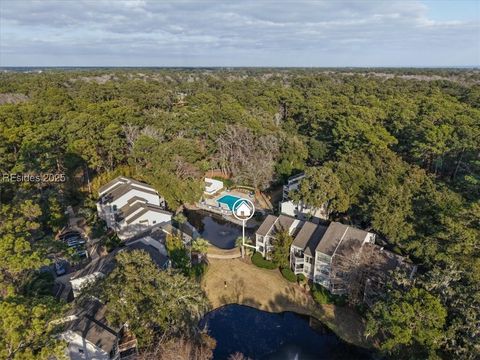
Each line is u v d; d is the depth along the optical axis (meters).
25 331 19.61
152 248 40.56
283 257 43.00
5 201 38.62
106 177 62.16
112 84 116.69
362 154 55.69
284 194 60.91
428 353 25.98
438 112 69.81
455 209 38.53
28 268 24.86
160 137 69.44
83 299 28.84
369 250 37.50
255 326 35.94
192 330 29.92
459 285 28.47
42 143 53.84
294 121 99.38
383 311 27.86
